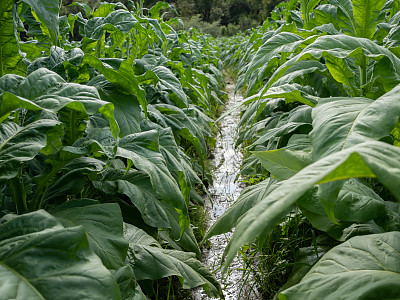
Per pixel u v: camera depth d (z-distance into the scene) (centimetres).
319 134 92
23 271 77
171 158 177
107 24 190
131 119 170
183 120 280
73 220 128
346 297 91
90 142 139
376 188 175
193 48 515
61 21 235
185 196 171
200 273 181
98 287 76
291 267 198
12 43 140
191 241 205
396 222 118
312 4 272
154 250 165
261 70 214
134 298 120
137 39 290
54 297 72
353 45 130
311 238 194
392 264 99
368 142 65
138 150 154
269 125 294
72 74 168
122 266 122
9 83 116
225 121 630
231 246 66
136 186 184
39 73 121
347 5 182
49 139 132
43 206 151
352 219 114
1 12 133
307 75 255
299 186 60
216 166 427
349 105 100
